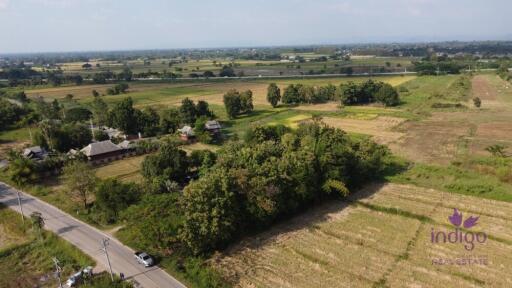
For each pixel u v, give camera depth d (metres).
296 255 50.00
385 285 43.25
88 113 148.12
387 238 53.41
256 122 135.12
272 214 56.12
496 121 122.81
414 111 145.12
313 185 62.94
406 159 87.88
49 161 87.12
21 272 50.09
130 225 53.22
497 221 57.03
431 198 65.81
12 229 62.06
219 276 44.91
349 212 61.94
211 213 49.75
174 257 49.94
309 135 78.38
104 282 43.16
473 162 82.69
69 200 71.25
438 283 43.28
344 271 46.19
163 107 169.50
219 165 62.53
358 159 72.56
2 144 118.94
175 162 75.38
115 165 93.88
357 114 143.88
